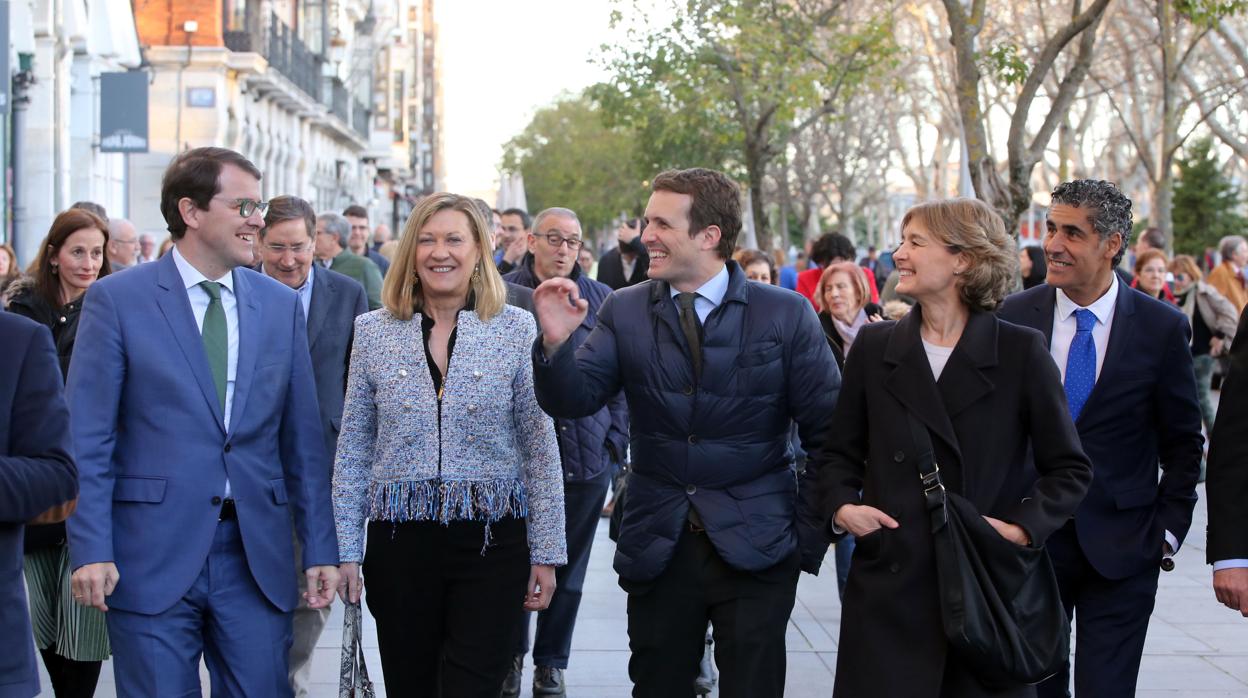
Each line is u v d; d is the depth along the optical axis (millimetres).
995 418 4047
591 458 6406
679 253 4547
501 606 4676
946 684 3992
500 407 4672
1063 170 31297
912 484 4023
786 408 4641
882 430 4102
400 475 4617
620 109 25250
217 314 4441
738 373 4531
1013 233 13477
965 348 4074
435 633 4719
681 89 24312
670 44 24172
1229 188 46594
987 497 4012
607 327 4656
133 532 4258
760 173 25203
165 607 4223
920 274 4078
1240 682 6676
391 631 4695
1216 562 4199
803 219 43844
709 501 4508
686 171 4613
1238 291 14102
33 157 20266
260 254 6289
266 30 34969
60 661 5457
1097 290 4848
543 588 4727
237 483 4367
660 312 4586
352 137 51438
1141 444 4832
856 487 4195
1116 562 4711
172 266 4430
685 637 4594
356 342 4766
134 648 4238
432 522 4625
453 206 4680
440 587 4680
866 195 52406
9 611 3627
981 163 13453
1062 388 4086
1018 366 4059
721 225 4562
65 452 3732
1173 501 4785
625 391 4688
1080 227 4746
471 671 4652
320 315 6211
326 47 46469
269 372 4465
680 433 4543
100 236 5961
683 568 4555
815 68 23859
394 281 4703
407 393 4637
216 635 4367
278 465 4527
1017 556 3904
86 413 4227
